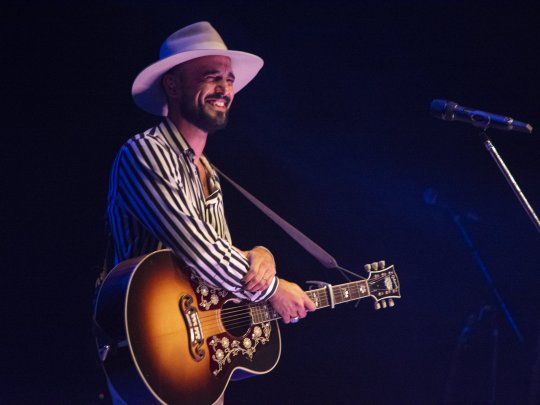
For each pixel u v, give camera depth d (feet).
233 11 35.65
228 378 17.84
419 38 38.96
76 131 31.14
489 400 36.70
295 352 37.91
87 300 31.63
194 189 18.37
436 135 39.70
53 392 31.48
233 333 18.35
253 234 36.45
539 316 39.34
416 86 39.29
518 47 38.91
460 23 38.91
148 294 16.63
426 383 38.99
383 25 38.58
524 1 38.58
